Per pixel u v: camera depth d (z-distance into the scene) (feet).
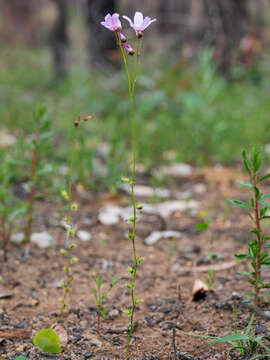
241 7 28.43
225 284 8.96
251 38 27.27
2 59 58.29
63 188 11.19
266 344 6.76
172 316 7.88
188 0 34.19
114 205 13.67
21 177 14.70
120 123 22.02
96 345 7.00
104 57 33.22
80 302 8.34
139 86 25.23
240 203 6.87
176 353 6.59
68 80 37.42
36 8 69.72
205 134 19.17
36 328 7.45
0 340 6.94
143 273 9.57
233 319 7.64
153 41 30.99
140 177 16.02
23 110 27.27
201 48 29.30
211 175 16.46
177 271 9.65
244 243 10.96
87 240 11.21
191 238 11.41
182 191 14.97
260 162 6.86
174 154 18.54
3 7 71.97
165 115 21.26
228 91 26.94
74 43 42.78
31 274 9.37
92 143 20.02
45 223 12.01
